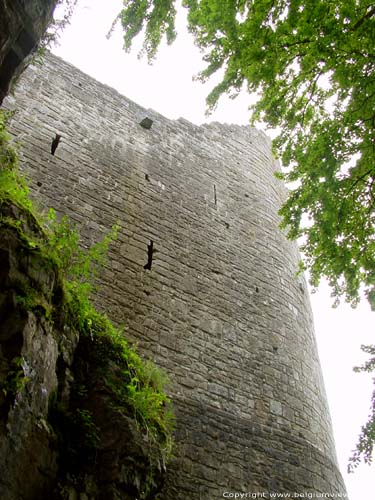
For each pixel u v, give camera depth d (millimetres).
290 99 7348
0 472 4176
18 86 10141
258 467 8141
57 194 9164
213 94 7059
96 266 8664
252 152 14297
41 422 4773
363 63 6516
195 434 7816
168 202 10898
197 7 6805
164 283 9438
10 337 4680
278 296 11352
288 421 9250
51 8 5414
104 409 5672
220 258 10867
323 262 7566
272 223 12891
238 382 9094
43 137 9844
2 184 5660
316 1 6117
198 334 9195
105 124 11234
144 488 5539
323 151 7254
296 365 10414
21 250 5137
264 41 6445
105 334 6520
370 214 7402
